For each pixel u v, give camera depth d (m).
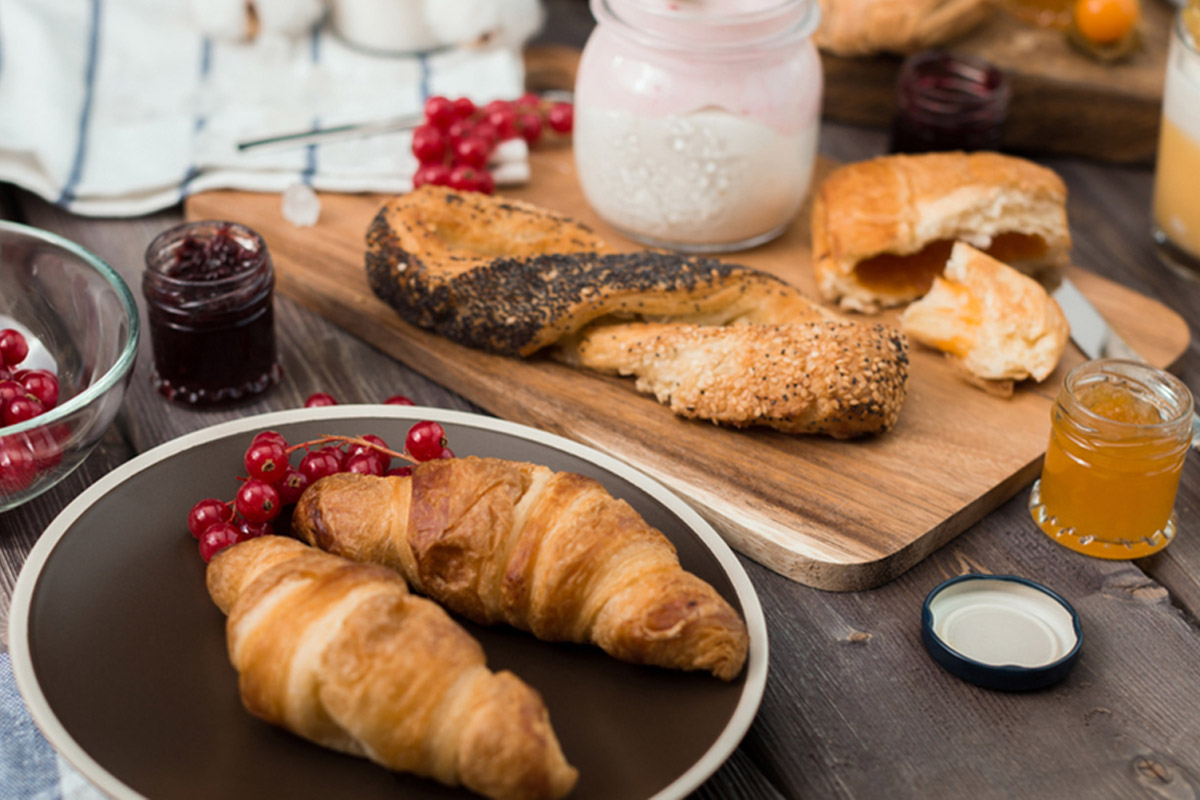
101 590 0.51
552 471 0.54
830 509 0.57
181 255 0.62
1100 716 0.51
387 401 0.61
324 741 0.47
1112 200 0.79
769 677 0.52
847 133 0.84
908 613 0.55
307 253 0.70
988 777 0.49
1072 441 0.56
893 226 0.67
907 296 0.68
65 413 0.53
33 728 0.50
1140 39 0.84
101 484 0.54
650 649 0.48
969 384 0.64
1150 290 0.72
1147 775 0.50
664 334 0.62
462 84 0.82
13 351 0.59
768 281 0.65
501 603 0.50
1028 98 0.81
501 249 0.68
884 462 0.59
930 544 0.56
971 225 0.67
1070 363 0.65
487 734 0.44
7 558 0.55
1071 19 0.86
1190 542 0.58
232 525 0.53
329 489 0.52
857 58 0.83
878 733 0.51
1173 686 0.52
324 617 0.46
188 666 0.49
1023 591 0.54
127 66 0.80
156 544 0.53
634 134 0.68
